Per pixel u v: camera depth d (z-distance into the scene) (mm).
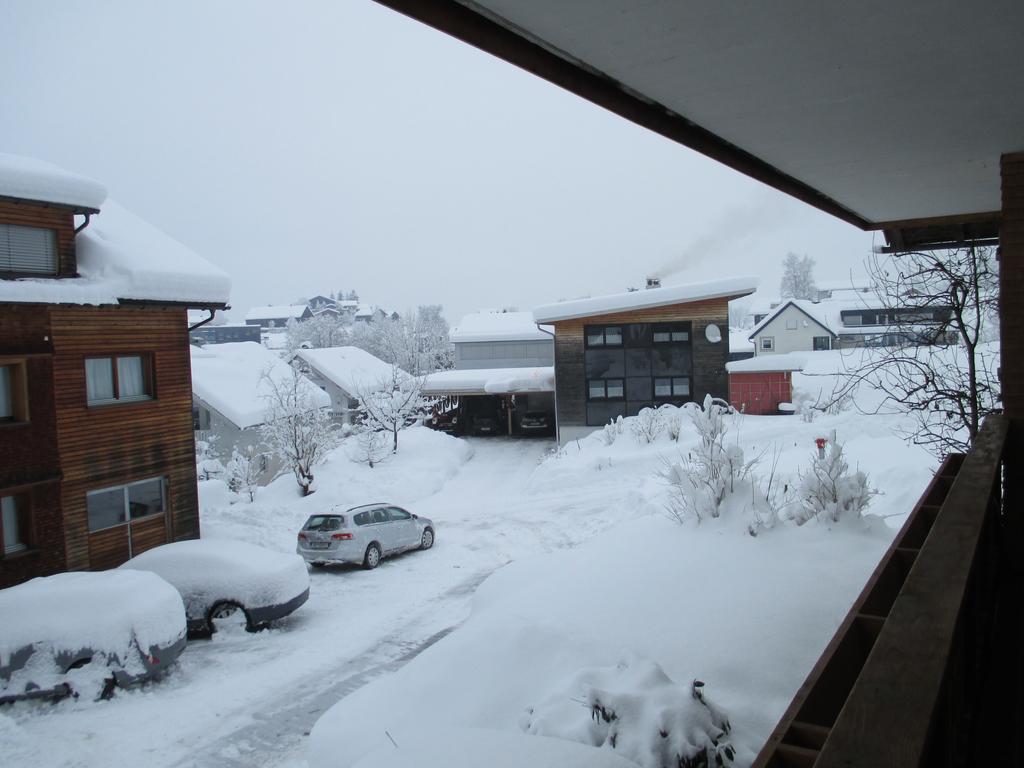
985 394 13453
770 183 5812
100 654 9812
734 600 6738
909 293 12859
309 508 23750
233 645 11938
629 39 3064
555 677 5855
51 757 8227
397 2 2516
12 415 14859
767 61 3408
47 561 15156
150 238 18750
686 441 25125
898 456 17172
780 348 56094
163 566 12750
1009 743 3373
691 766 3857
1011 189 5562
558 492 23484
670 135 4359
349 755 5617
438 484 27500
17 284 14477
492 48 2951
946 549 2588
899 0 2807
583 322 31359
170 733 8805
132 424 17031
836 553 7840
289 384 28203
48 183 15109
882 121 4488
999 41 3271
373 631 12539
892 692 1563
